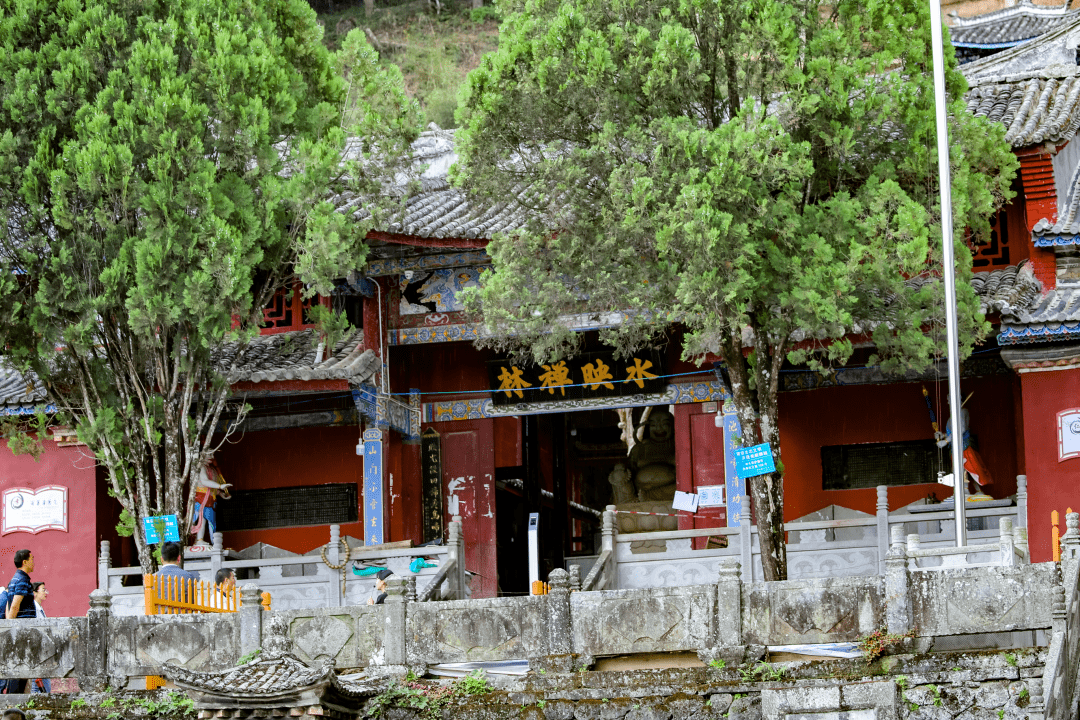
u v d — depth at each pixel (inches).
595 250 784.3
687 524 1085.8
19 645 676.7
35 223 815.1
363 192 890.7
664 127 747.4
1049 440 891.4
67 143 812.0
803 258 745.6
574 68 764.6
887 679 605.0
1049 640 598.5
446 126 2182.6
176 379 849.5
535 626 646.5
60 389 880.3
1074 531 606.5
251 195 831.7
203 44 832.9
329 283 831.1
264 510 1168.2
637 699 629.3
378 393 1090.7
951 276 730.2
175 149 811.4
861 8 781.9
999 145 818.2
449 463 1147.9
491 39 2434.8
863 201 757.3
